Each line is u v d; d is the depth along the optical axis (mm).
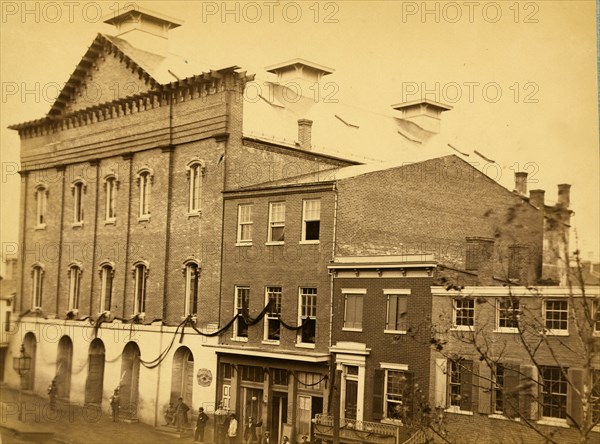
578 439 20281
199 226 28531
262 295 26469
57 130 34188
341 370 24109
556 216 26953
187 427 27734
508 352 21516
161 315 29484
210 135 28297
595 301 20734
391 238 26312
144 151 30844
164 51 30531
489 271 26828
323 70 29109
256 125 28406
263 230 26688
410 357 22766
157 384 29172
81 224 33094
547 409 20906
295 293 25609
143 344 29938
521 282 26594
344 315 24312
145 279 30438
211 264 27969
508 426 21156
